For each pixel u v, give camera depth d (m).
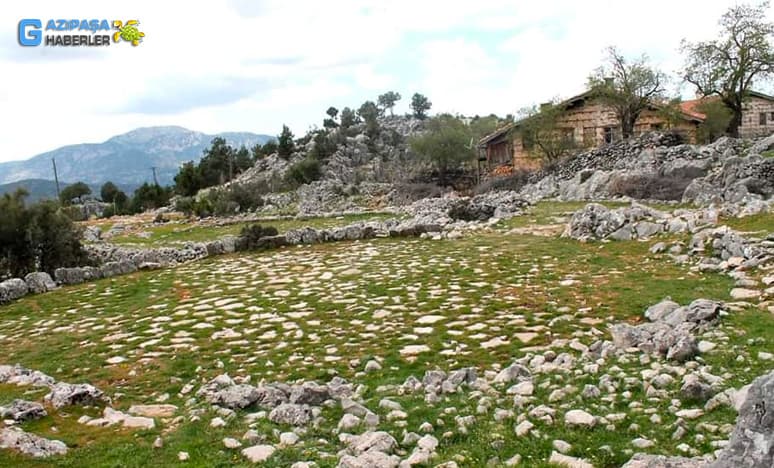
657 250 16.02
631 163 34.97
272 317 12.52
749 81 45.25
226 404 7.66
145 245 31.78
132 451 6.26
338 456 5.95
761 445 4.01
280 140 89.00
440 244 21.14
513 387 7.56
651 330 9.23
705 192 25.67
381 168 73.50
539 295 12.77
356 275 16.44
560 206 29.88
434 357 9.40
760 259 12.66
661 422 6.18
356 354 9.80
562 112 48.69
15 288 17.61
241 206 50.22
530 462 5.56
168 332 12.02
